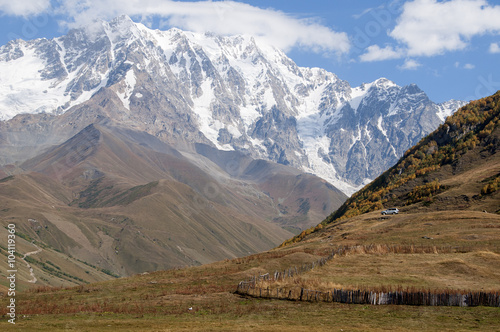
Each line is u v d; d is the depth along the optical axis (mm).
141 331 45625
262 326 48250
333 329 46750
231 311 56500
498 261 78375
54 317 53844
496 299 54938
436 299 56406
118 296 67250
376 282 68750
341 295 59969
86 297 66750
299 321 50875
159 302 61969
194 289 70625
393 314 52969
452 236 103938
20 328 47156
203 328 47125
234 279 77438
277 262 87875
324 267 81188
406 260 83625
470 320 49719
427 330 46281
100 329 46781
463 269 73938
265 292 64875
